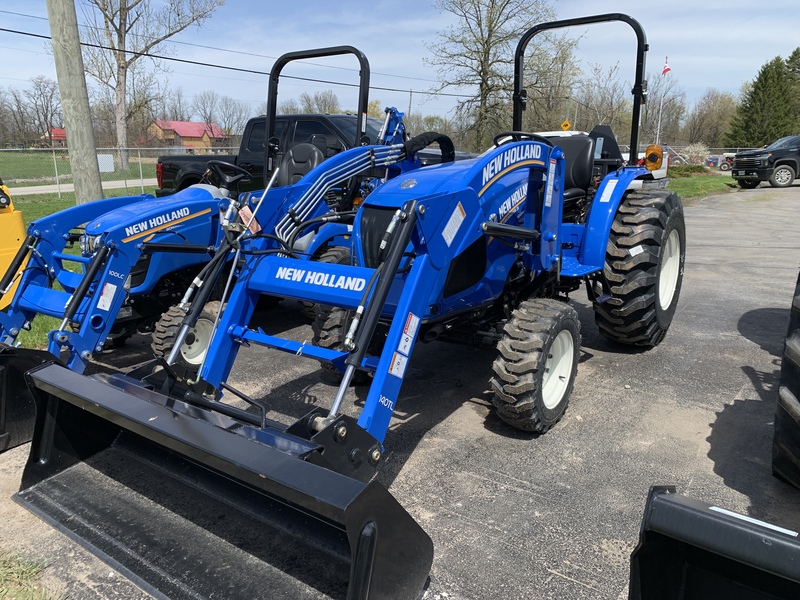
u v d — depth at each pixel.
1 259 5.32
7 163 23.67
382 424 2.70
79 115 7.20
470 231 3.30
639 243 4.60
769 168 21.58
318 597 2.22
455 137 27.81
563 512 2.97
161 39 31.39
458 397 4.41
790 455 2.83
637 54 4.81
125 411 2.47
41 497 2.87
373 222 3.37
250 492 2.63
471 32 25.34
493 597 2.42
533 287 4.34
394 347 2.79
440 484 3.25
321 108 54.03
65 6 6.88
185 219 4.73
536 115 26.05
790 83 53.69
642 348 5.33
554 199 4.07
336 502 1.87
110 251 4.15
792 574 1.33
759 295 7.15
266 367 5.05
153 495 2.81
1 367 3.49
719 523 1.44
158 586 2.35
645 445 3.62
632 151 5.11
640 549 1.54
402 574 2.08
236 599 2.25
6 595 2.45
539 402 3.52
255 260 3.34
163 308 5.11
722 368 4.84
